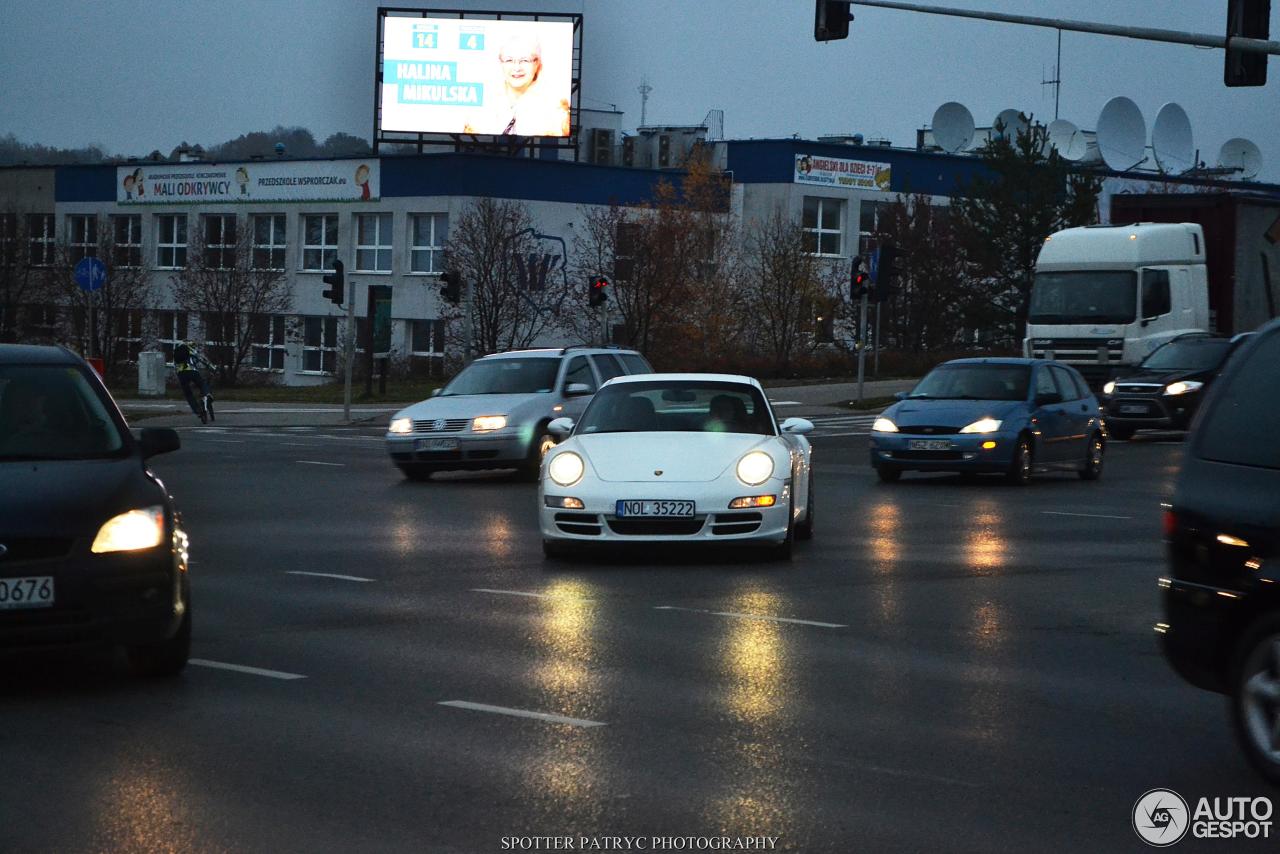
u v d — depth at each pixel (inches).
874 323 2603.3
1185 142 3009.4
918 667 388.5
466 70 2871.6
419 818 253.1
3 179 3506.4
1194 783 279.3
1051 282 1542.8
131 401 2000.5
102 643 343.0
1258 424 292.0
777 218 2561.5
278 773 281.0
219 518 745.0
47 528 339.6
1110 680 373.4
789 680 370.3
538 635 430.0
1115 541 675.4
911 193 3122.5
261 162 3083.2
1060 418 983.6
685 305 2485.2
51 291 2938.0
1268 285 1563.7
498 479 970.1
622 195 2918.3
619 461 581.9
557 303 2583.7
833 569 573.6
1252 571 283.0
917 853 237.0
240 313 2637.8
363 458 1155.3
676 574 556.7
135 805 259.6
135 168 3299.7
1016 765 290.5
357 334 2925.7
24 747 299.9
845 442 1395.2
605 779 278.4
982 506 829.2
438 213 2856.8
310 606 481.1
